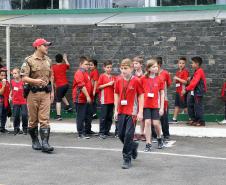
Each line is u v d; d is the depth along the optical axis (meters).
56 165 9.34
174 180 8.25
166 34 15.34
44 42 10.36
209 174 8.66
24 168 9.09
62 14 16.14
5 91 13.41
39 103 10.49
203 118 14.05
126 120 9.07
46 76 10.48
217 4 15.20
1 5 17.05
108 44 15.81
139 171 8.88
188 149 11.02
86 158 9.98
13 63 16.53
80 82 12.31
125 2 16.20
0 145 11.45
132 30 15.60
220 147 11.31
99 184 7.98
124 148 9.07
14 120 13.20
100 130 12.60
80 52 16.03
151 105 10.73
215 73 15.00
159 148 11.01
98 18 14.23
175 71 15.31
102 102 12.59
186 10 15.27
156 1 15.86
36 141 10.90
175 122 14.73
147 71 10.77
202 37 15.07
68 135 13.12
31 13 16.58
